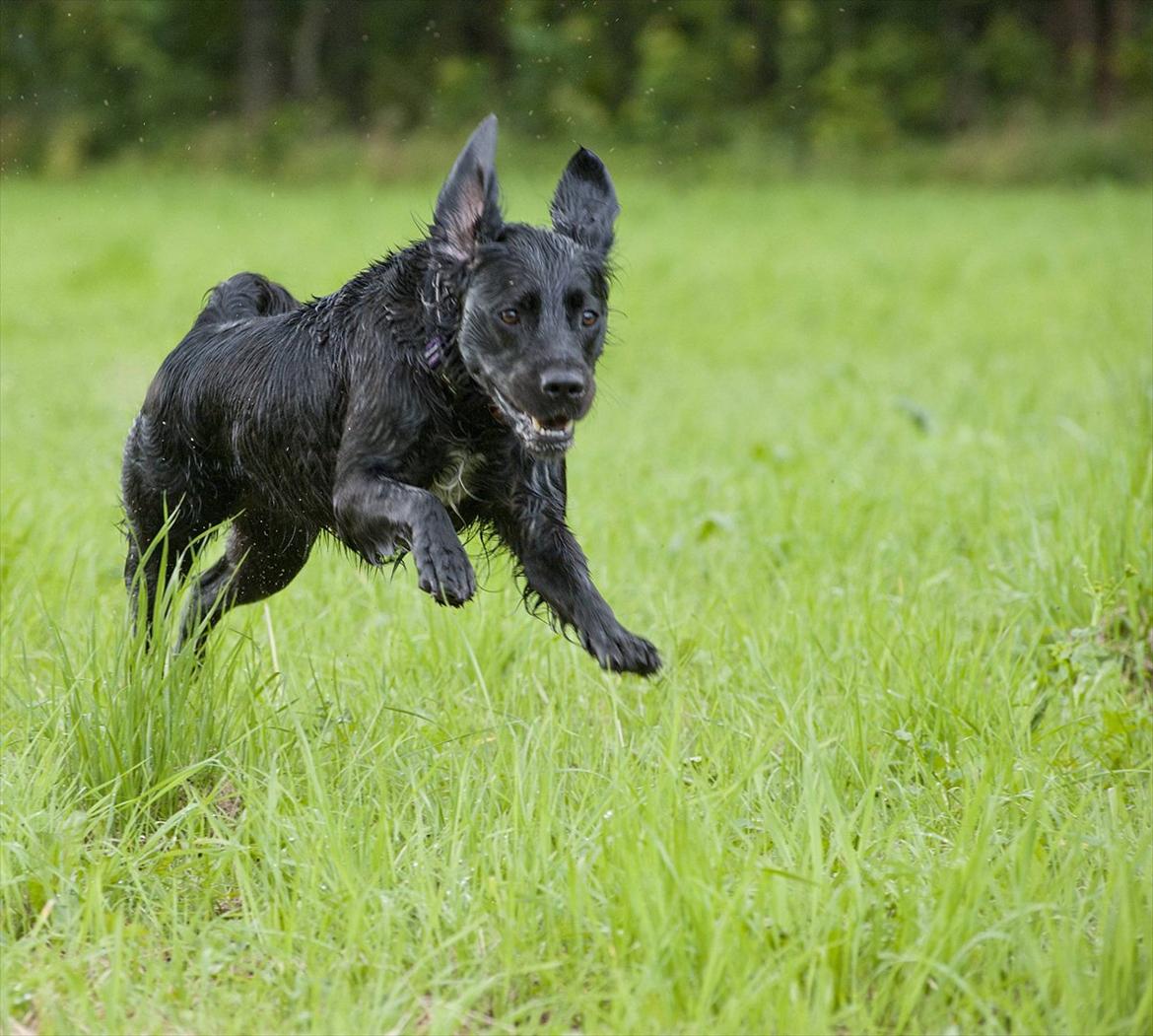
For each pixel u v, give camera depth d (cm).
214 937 733
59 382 2475
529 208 4981
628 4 8544
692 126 7994
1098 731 950
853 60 8481
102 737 867
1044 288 3838
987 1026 648
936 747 919
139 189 6694
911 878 735
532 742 898
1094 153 7500
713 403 2348
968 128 8681
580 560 868
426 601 1155
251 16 8125
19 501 1338
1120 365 2439
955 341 3030
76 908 759
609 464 1788
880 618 1127
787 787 872
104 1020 679
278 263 4050
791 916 708
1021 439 1870
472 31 8862
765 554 1334
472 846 795
